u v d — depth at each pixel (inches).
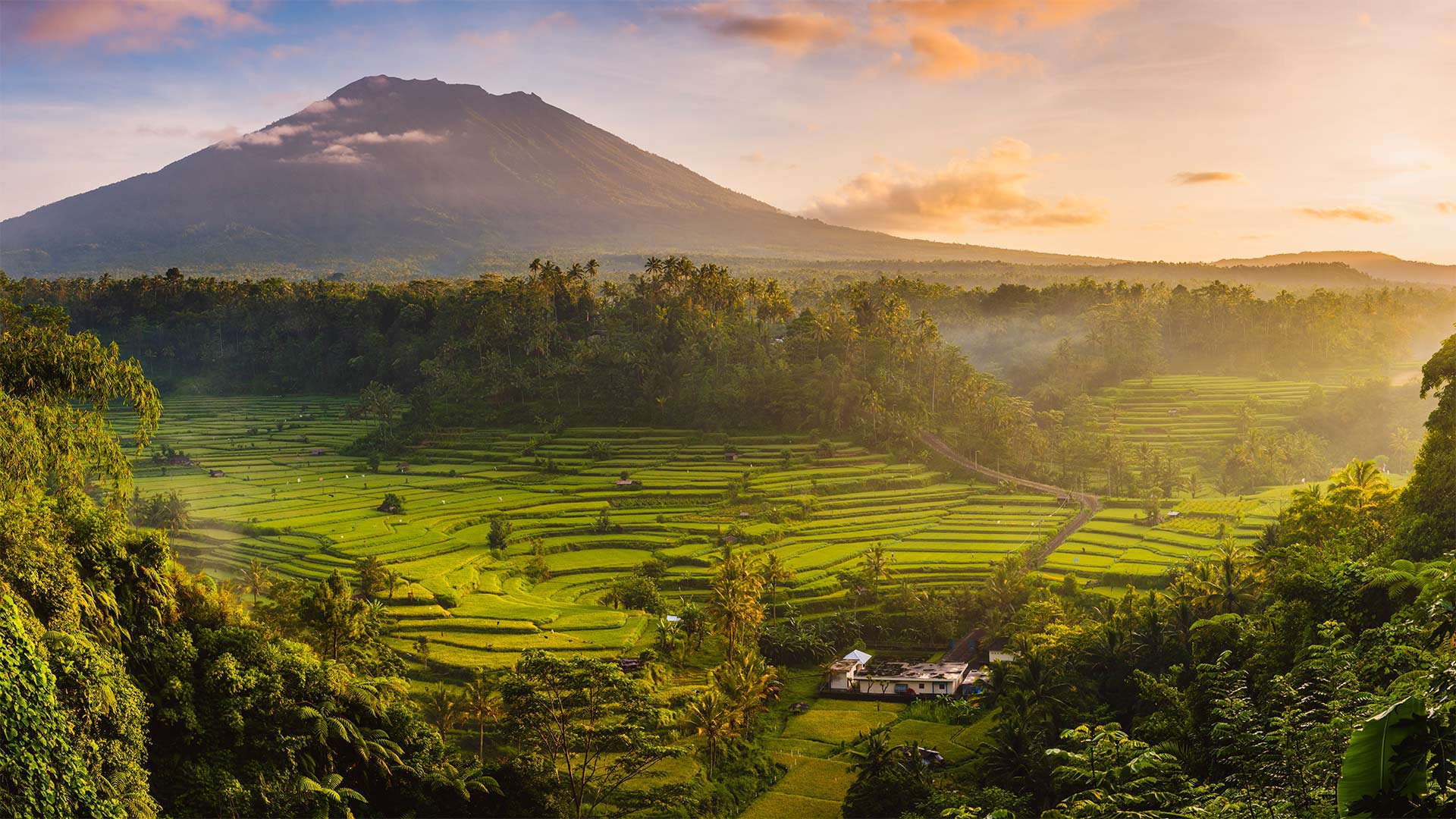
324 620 2682.1
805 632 4333.2
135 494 4884.4
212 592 2079.2
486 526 5585.6
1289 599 1983.3
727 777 2837.1
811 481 6392.7
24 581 1535.4
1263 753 987.3
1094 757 1139.9
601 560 5196.9
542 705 2293.3
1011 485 6560.0
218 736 1817.2
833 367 7367.1
